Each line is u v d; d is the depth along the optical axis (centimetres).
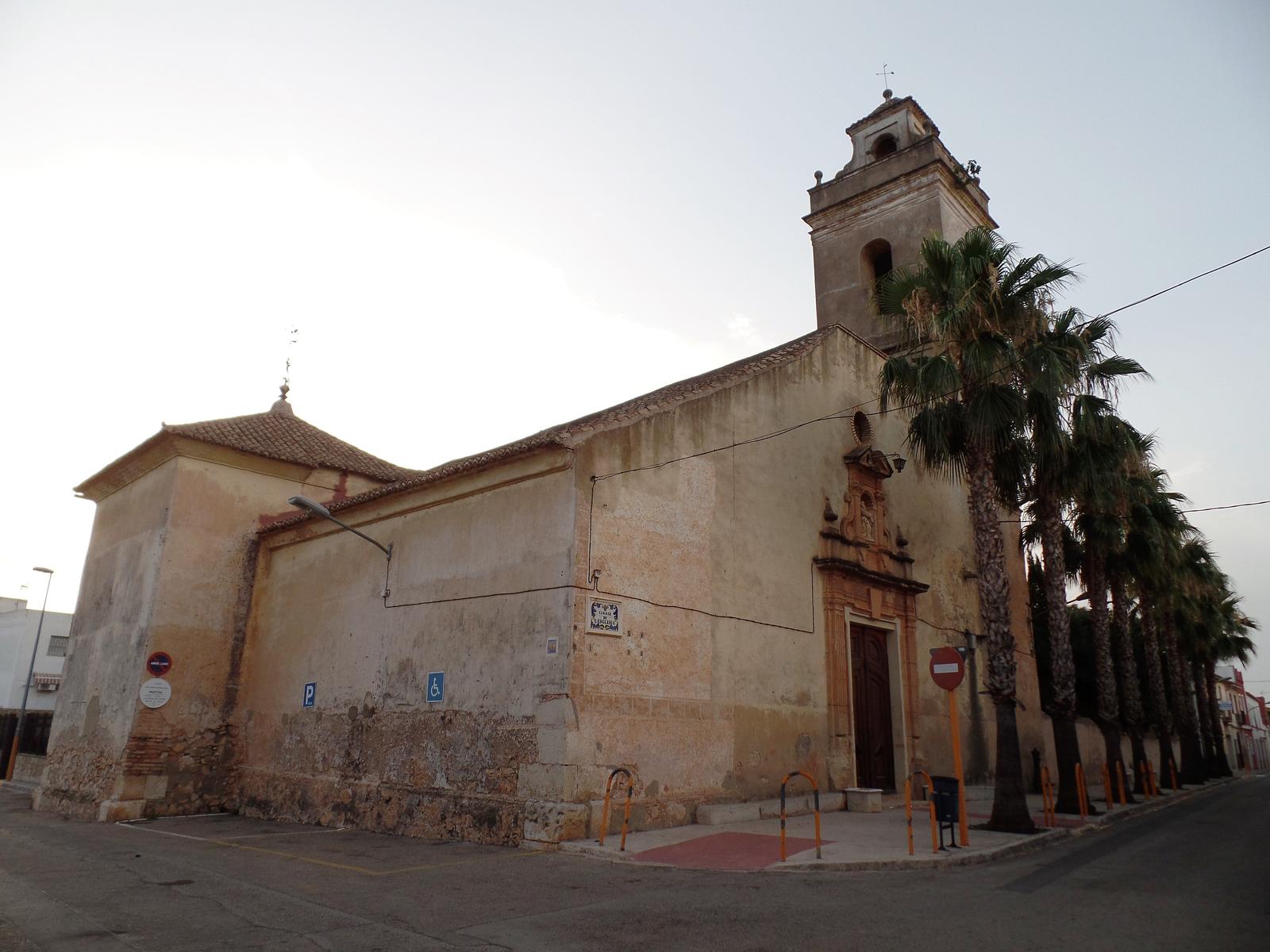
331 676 1568
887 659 1831
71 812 1761
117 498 2109
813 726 1539
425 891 831
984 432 1374
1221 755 4294
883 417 2053
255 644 1836
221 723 1773
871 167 2716
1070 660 1655
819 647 1612
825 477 1764
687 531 1363
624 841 1046
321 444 2161
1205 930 667
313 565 1720
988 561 1359
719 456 1470
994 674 1323
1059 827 1326
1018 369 1461
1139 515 2278
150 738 1683
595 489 1222
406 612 1427
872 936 640
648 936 645
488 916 721
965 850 1038
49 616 4934
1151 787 2267
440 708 1298
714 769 1305
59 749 1969
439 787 1262
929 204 2550
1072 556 2428
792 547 1603
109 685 1831
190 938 660
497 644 1235
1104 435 1688
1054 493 1706
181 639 1759
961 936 640
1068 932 655
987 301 1423
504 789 1159
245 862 1038
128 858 1086
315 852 1119
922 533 2091
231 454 1894
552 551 1191
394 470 2219
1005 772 1280
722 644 1379
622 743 1166
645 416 1330
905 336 1569
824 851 1027
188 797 1697
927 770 1822
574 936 648
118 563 1984
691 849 1047
